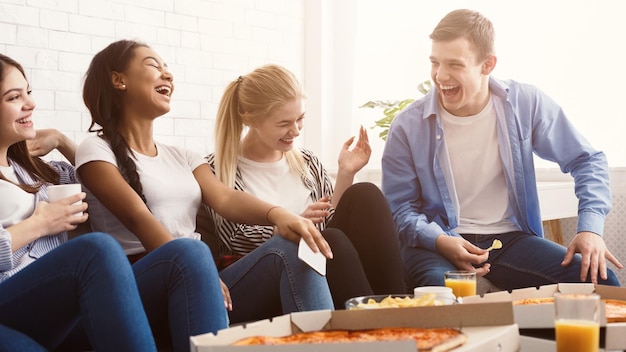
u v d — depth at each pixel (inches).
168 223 82.5
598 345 45.3
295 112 93.3
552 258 95.0
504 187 102.0
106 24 135.4
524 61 142.1
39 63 126.8
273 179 96.0
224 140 94.7
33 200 75.3
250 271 72.8
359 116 167.9
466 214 102.7
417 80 159.6
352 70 167.9
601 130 133.2
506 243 100.0
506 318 43.3
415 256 96.0
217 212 84.9
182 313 61.2
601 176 98.6
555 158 102.3
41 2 126.9
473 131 101.3
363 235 82.7
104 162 79.0
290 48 166.7
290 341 41.5
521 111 101.3
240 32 156.6
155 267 62.6
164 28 143.9
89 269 55.4
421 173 102.7
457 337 40.4
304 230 70.1
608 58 132.3
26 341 53.9
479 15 98.7
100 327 55.0
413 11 159.5
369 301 53.9
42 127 127.2
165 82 85.4
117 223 80.8
